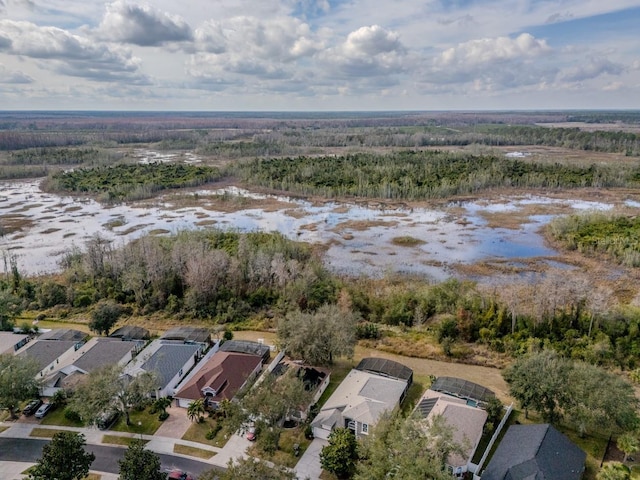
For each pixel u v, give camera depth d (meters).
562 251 100.19
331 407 44.19
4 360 46.38
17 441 42.41
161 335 62.84
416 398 48.34
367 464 36.03
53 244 108.19
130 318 70.00
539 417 44.78
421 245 105.75
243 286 75.12
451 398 45.66
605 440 41.28
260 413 39.31
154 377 45.47
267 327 66.19
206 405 46.72
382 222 124.31
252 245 86.75
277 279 75.00
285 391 41.78
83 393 42.78
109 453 40.50
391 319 67.69
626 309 62.75
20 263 95.81
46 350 55.91
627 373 52.41
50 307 73.75
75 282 80.62
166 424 44.53
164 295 73.38
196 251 77.44
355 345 59.19
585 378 41.69
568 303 63.88
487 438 41.62
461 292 72.94
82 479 37.16
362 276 84.56
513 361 52.69
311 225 121.62
